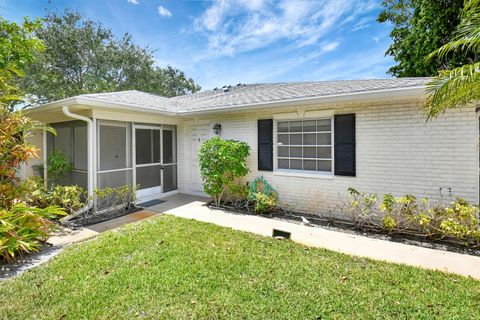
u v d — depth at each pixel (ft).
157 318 7.97
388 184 17.10
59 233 15.97
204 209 21.81
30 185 16.12
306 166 20.85
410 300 8.72
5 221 12.12
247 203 21.66
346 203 18.61
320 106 19.47
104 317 8.01
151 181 25.70
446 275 10.41
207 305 8.58
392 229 15.79
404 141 16.51
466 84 11.00
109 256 12.23
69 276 10.41
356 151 18.15
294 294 9.14
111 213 20.43
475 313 8.05
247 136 23.44
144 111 21.80
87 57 65.87
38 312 8.30
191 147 28.19
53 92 57.11
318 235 15.43
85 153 21.45
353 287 9.55
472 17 10.81
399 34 43.80
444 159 15.42
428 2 33.63
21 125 14.96
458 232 13.23
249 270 10.84
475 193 14.69
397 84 16.96
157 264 11.39
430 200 15.83
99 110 20.35
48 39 58.18
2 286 9.84
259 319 7.94
